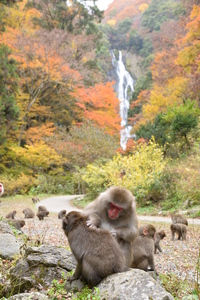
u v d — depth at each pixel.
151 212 18.67
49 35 44.19
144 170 21.86
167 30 67.94
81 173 37.94
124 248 4.67
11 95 32.81
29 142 40.72
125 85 92.56
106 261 4.25
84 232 4.39
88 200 26.84
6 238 7.17
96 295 4.04
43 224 15.16
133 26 124.88
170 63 49.31
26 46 42.69
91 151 40.09
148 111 43.16
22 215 19.41
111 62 99.06
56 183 39.59
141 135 30.83
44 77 44.25
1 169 37.88
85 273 4.34
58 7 57.22
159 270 7.49
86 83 55.50
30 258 5.27
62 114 49.38
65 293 4.55
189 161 23.73
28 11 57.72
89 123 44.31
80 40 51.88
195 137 26.89
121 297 3.83
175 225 11.67
